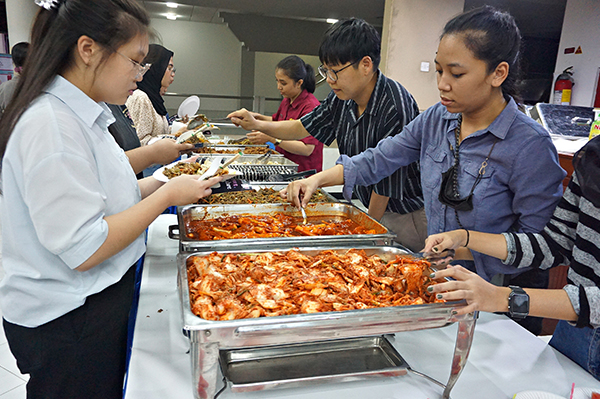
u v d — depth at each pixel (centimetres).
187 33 1534
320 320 88
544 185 129
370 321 91
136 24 94
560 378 111
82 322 106
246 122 246
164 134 348
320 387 102
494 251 121
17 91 92
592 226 100
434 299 110
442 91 127
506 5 839
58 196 85
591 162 103
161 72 386
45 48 91
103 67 94
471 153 141
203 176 136
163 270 161
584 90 593
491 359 118
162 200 104
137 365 106
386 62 677
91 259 91
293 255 131
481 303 94
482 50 115
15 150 89
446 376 109
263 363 106
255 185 237
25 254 98
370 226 173
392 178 198
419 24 672
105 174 103
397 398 99
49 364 106
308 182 171
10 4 642
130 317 143
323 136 244
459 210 144
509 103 133
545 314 97
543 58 1127
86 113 97
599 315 94
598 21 565
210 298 101
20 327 102
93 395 113
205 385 86
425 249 123
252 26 1191
